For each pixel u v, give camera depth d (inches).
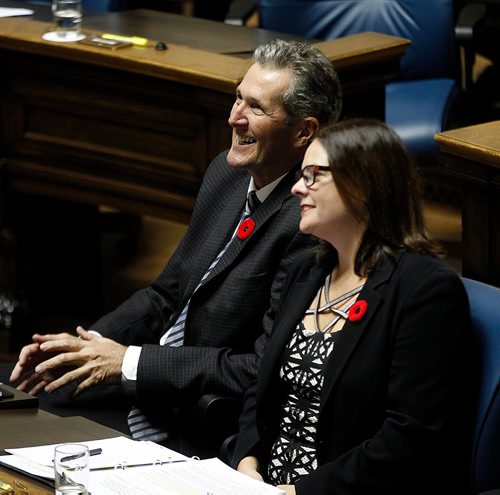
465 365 286.0
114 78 488.4
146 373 364.2
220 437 358.6
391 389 287.7
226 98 456.1
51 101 513.0
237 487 272.1
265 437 319.3
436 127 574.9
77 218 573.0
